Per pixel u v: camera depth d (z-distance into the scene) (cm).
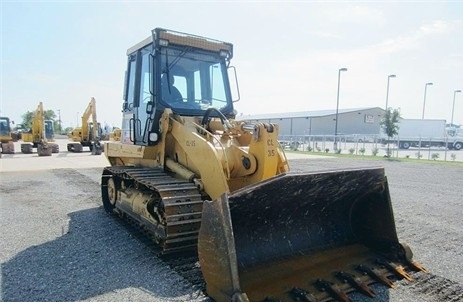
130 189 632
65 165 1747
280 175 346
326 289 355
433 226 688
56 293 380
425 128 4050
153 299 367
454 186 1203
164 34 552
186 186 473
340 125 5125
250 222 396
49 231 610
